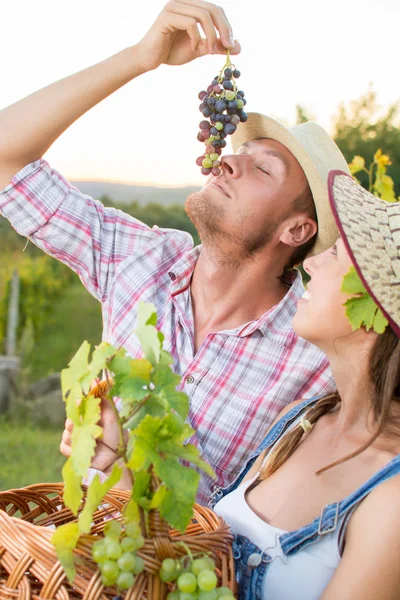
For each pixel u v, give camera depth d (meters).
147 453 1.02
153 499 1.04
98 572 1.06
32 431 5.89
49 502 1.45
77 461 1.05
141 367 1.08
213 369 1.93
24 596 1.07
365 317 1.32
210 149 1.87
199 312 2.03
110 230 2.11
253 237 1.96
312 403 1.63
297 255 2.12
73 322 7.91
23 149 1.97
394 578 1.23
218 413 1.91
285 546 1.35
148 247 2.10
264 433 1.90
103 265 2.08
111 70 1.94
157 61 1.90
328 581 1.32
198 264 2.04
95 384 1.47
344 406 1.49
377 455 1.41
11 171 2.00
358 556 1.26
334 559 1.32
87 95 1.95
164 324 2.00
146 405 1.10
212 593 1.06
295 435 1.54
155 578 1.06
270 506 1.46
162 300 2.04
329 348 1.47
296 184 1.98
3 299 7.60
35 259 8.02
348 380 1.47
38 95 1.97
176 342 1.99
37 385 6.72
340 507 1.32
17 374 6.77
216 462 1.90
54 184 2.04
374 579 1.23
